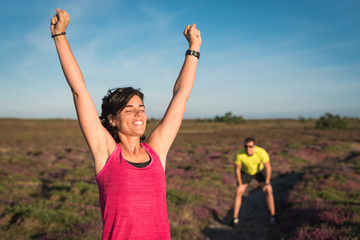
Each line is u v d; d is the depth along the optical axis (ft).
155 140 4.64
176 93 4.95
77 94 3.95
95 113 4.07
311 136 108.37
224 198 29.78
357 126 168.25
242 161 21.24
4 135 110.42
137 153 4.25
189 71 4.98
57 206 22.61
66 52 3.98
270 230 20.38
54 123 219.41
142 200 3.71
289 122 246.27
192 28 5.12
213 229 21.31
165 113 4.86
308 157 58.95
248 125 201.05
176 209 24.31
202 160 54.24
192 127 176.55
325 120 156.56
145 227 3.66
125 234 3.58
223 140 95.45
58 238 16.76
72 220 19.53
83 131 4.00
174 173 40.73
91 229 18.26
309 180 33.91
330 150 68.39
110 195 3.67
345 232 16.08
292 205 24.13
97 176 3.91
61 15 3.97
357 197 25.53
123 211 3.61
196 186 33.76
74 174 38.81
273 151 65.21
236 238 19.70
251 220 23.25
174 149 70.95
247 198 30.81
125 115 4.14
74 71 3.97
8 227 18.35
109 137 4.10
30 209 20.85
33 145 77.10
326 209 20.93
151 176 3.93
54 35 3.97
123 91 4.25
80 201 25.05
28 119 260.83
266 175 21.22
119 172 3.77
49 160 51.47
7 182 31.35
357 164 50.42
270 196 21.61
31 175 37.96
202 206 26.00
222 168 46.68
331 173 36.70
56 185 30.94
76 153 61.93
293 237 16.89
